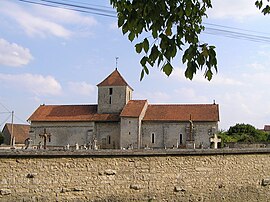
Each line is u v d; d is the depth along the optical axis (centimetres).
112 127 6219
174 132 5919
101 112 6475
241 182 1752
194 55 427
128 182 1496
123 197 1480
